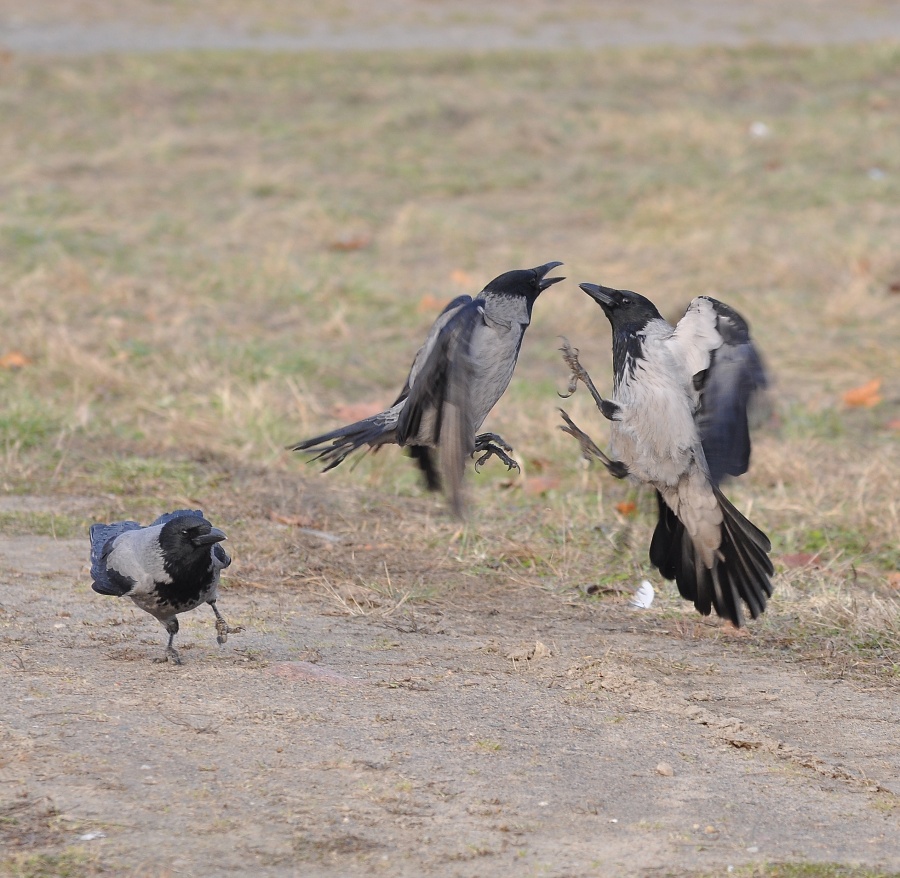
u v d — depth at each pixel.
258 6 46.34
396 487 13.70
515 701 8.38
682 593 9.05
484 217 25.84
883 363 18.34
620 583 11.31
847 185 27.62
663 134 30.91
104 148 29.02
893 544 12.27
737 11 49.12
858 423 16.31
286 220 24.70
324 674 8.61
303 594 10.66
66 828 6.36
